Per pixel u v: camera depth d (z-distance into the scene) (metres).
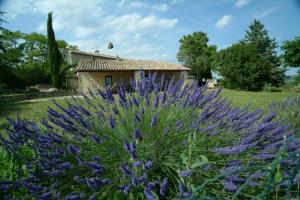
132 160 1.91
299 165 1.10
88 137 2.21
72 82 32.06
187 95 2.52
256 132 2.07
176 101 2.50
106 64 25.23
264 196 1.07
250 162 1.82
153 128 2.12
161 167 1.98
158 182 1.74
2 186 1.75
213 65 36.62
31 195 1.71
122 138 2.10
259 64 29.09
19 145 2.19
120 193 1.75
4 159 2.25
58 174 1.85
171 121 2.29
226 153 1.88
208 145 2.08
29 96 18.41
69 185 1.86
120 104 2.40
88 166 1.79
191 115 2.40
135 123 2.16
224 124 2.35
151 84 2.57
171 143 2.12
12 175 2.03
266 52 46.88
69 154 2.05
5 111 10.31
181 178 1.70
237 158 1.94
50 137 2.09
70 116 2.36
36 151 2.13
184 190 1.70
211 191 1.70
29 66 40.34
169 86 2.62
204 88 2.64
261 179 1.90
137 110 2.41
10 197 1.78
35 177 1.84
